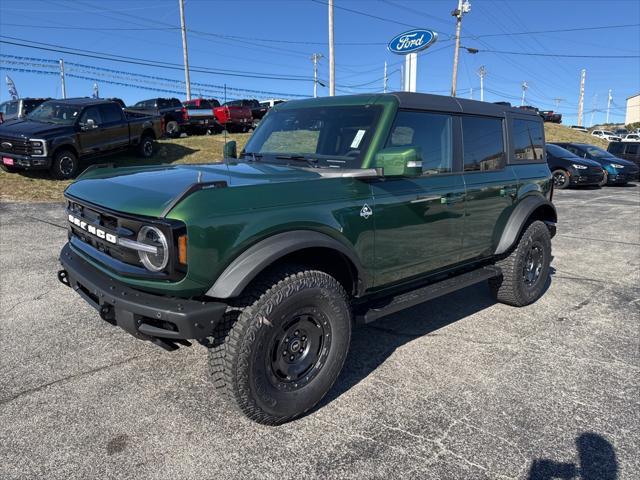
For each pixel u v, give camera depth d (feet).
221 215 8.39
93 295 9.91
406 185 11.71
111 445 8.86
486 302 17.25
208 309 8.38
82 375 11.26
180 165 12.14
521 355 12.93
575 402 10.64
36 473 8.11
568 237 29.22
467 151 13.80
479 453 8.87
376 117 11.34
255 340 8.79
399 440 9.21
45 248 22.39
